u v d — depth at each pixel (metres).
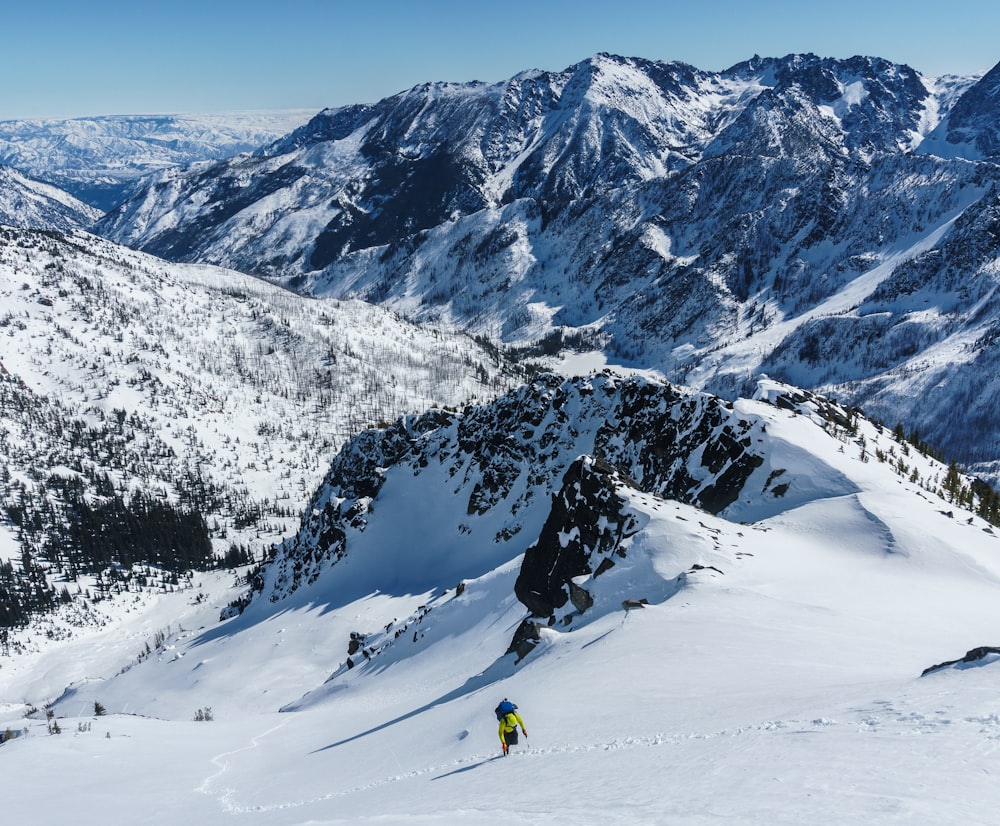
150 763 55.84
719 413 101.06
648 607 52.09
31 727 77.38
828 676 33.00
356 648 116.06
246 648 150.75
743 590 52.91
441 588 141.00
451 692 60.00
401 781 33.12
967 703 22.39
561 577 70.50
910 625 45.69
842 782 17.53
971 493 99.75
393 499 172.00
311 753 52.81
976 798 15.22
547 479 147.62
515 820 19.58
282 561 199.75
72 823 39.66
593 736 29.64
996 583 59.50
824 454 86.31
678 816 17.16
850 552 67.19
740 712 27.98
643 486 113.81
